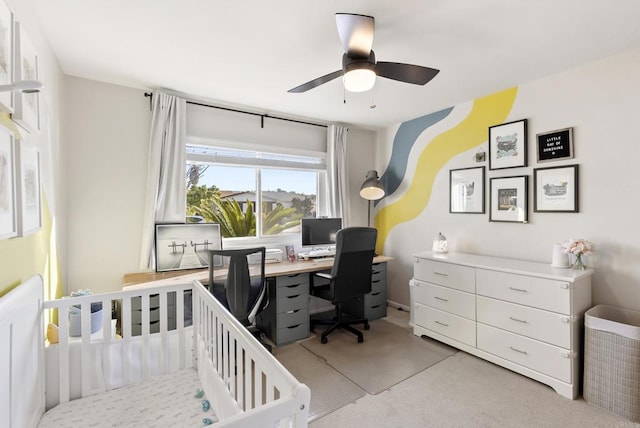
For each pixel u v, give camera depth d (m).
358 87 1.81
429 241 3.61
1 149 1.15
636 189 2.14
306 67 2.36
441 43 2.02
